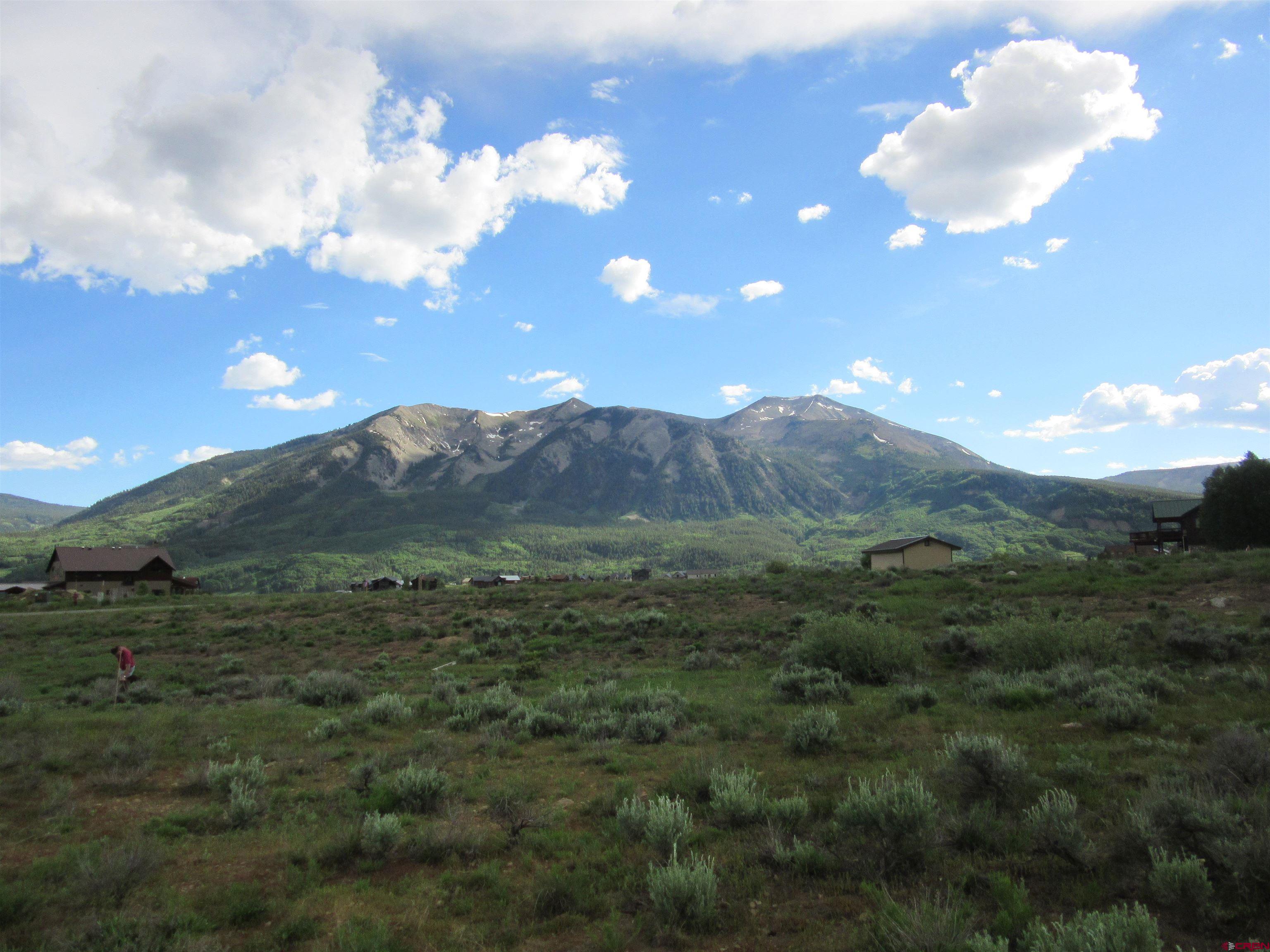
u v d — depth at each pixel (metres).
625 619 33.31
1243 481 47.56
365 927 5.50
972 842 6.45
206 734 13.21
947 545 65.62
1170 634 17.95
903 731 11.45
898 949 4.57
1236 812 6.09
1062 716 11.76
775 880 6.04
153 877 6.60
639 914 5.50
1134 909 4.76
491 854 7.15
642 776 9.88
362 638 34.66
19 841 7.62
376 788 9.16
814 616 29.08
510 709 15.02
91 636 38.59
